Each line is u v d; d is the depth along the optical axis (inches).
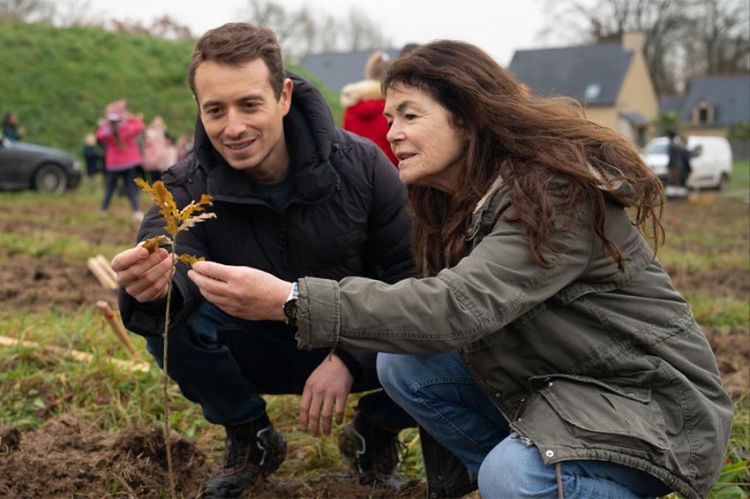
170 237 112.3
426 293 85.8
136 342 195.9
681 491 87.3
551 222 86.4
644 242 93.7
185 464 129.1
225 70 104.4
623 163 90.1
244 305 87.3
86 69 1047.6
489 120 92.8
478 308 85.8
